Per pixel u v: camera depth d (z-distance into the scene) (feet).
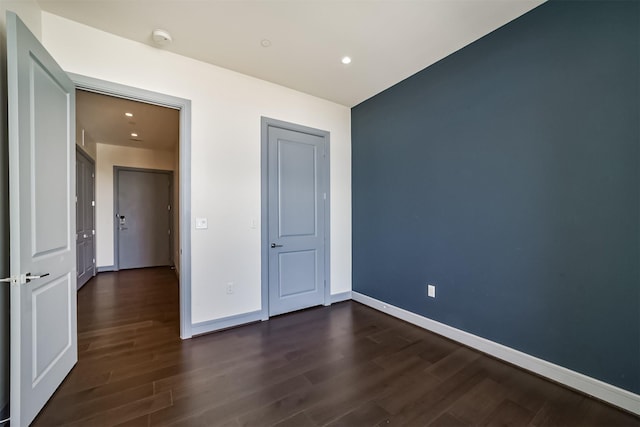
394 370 6.86
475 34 7.58
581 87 5.95
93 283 15.42
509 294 7.21
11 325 4.68
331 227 12.00
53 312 5.91
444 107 8.71
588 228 5.90
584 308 5.98
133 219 19.54
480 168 7.79
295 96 10.86
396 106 10.35
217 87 9.12
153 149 19.93
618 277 5.55
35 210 5.28
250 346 8.10
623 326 5.50
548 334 6.51
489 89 7.55
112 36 7.52
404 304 10.11
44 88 5.65
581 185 5.98
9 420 5.01
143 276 17.17
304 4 6.45
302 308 11.19
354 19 6.97
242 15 6.81
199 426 5.00
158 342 8.32
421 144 9.45
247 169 9.73
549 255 6.48
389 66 9.16
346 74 9.68
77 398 5.74
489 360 7.35
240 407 5.51
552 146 6.40
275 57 8.64
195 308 8.77
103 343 8.24
